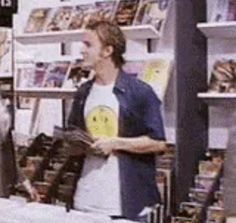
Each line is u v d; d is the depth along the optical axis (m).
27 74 3.07
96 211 2.42
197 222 2.35
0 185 2.42
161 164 2.58
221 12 2.60
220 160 2.62
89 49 2.47
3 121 2.54
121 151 2.39
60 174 2.54
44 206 2.07
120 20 2.77
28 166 2.67
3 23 3.16
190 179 2.63
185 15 2.70
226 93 2.57
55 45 3.08
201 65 2.73
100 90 2.45
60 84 2.92
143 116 2.39
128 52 2.80
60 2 3.11
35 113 2.93
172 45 2.71
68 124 2.55
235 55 2.72
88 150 2.43
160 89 2.58
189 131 2.69
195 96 2.71
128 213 2.39
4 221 1.86
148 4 2.78
